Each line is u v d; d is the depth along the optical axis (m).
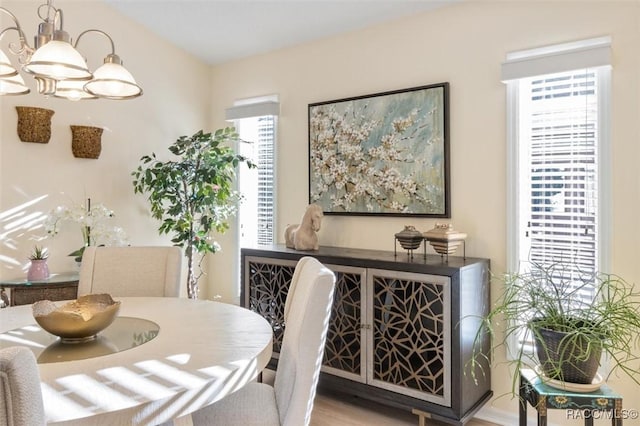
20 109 2.85
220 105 3.96
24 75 2.90
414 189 2.76
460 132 2.61
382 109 2.89
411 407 2.28
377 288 2.42
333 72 3.18
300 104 3.37
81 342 1.43
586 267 2.25
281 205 3.49
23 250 2.92
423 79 2.75
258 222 3.68
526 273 2.35
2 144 2.82
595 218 2.23
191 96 3.89
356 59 3.06
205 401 1.12
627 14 2.12
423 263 2.28
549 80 2.35
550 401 1.75
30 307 1.91
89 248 2.29
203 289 4.00
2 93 1.71
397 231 2.86
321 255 2.63
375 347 2.43
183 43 3.68
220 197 3.35
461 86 2.61
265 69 3.61
